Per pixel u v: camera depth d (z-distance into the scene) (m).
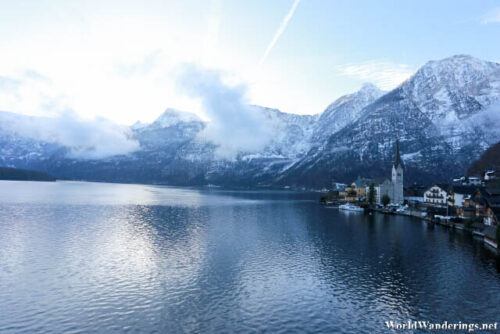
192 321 46.06
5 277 62.03
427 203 185.25
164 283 59.91
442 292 56.62
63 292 55.38
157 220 133.50
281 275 64.81
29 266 68.50
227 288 57.91
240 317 47.38
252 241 94.62
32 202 192.00
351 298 54.16
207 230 111.88
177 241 93.31
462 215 130.38
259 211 174.88
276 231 111.50
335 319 47.06
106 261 72.56
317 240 96.81
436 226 125.69
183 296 54.34
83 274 64.06
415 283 60.75
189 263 72.00
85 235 99.25
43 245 85.94
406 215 163.38
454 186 157.25
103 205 189.25
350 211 181.12
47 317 46.78
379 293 56.19
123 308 49.75
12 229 106.25
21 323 45.06
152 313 48.25
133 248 84.25
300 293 56.00
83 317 46.88
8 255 76.12
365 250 84.81
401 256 78.88
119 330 43.59
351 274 65.62
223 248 85.81
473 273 66.31
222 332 43.31
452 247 88.38
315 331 43.81
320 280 62.16
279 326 45.00
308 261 74.38
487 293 56.19
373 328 44.69
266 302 52.38
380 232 111.06
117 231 106.62
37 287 57.41
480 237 102.44
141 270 66.88
